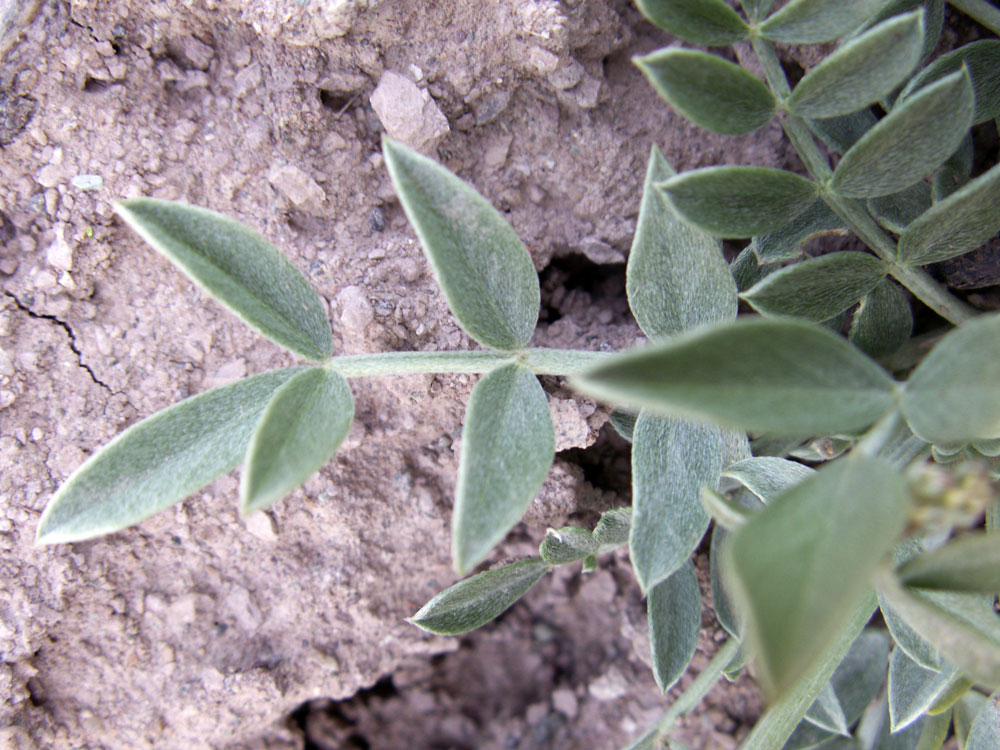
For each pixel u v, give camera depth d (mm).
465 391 74
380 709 97
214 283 52
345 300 72
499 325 56
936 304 61
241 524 79
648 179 55
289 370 56
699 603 68
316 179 74
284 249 74
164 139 74
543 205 79
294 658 82
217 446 53
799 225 64
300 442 51
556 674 99
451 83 73
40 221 75
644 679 94
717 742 91
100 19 73
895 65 50
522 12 71
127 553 78
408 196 51
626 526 65
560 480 79
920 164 54
